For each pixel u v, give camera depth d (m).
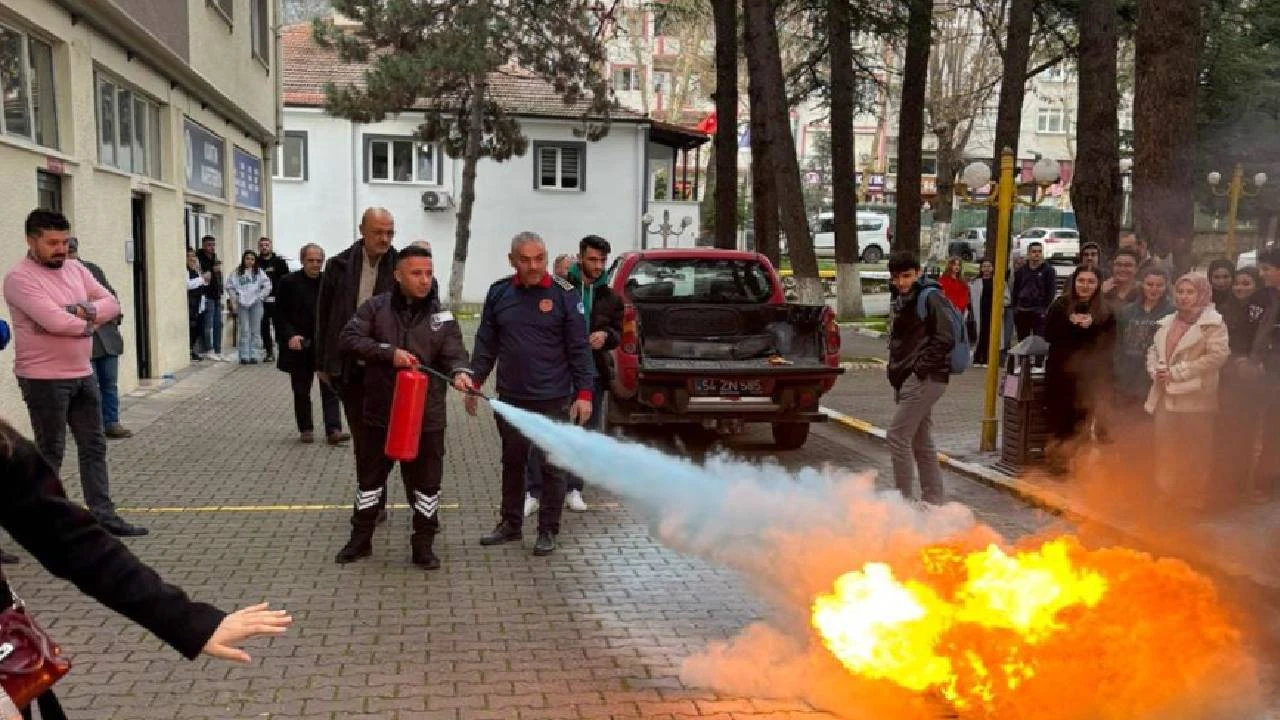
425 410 5.74
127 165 12.44
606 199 31.58
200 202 15.95
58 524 2.16
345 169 30.59
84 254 10.52
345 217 30.75
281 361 9.39
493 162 30.95
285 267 16.39
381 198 30.84
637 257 10.18
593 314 7.33
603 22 26.98
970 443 9.63
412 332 5.75
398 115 28.58
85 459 6.24
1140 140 10.20
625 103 57.03
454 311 26.48
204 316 16.14
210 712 3.97
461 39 24.39
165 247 13.77
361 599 5.32
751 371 8.90
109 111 11.70
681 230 32.56
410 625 4.96
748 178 50.12
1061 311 7.97
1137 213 10.25
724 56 19.64
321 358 6.59
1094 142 12.86
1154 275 7.78
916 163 21.55
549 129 31.06
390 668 4.43
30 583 5.39
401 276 5.73
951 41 38.06
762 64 17.56
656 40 55.72
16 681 2.00
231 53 17.36
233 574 5.69
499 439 9.94
